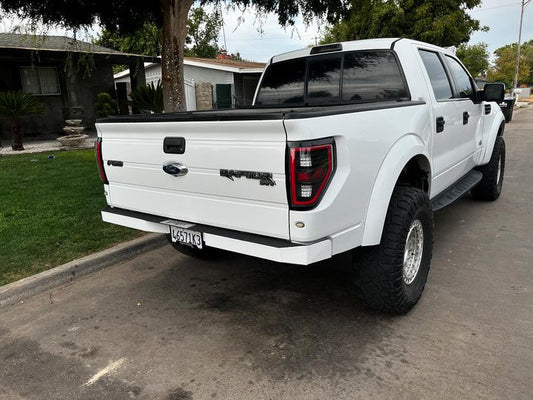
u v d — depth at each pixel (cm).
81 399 245
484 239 477
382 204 284
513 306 329
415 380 249
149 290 383
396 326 308
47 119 1567
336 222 255
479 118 521
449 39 1823
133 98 1365
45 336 312
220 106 2022
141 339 304
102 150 348
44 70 1538
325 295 362
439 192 424
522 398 231
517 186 720
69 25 709
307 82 446
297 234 244
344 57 418
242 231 272
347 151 256
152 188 320
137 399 243
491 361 263
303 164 233
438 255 436
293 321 321
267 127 238
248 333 307
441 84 427
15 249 449
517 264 407
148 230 327
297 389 246
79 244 464
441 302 339
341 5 791
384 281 296
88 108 1652
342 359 272
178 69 643
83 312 346
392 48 387
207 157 273
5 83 1460
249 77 2192
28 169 872
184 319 330
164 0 618
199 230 288
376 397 237
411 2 1795
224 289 380
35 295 377
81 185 732
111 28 802
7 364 280
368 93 406
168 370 268
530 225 520
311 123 233
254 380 255
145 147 312
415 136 338
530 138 1370
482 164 566
